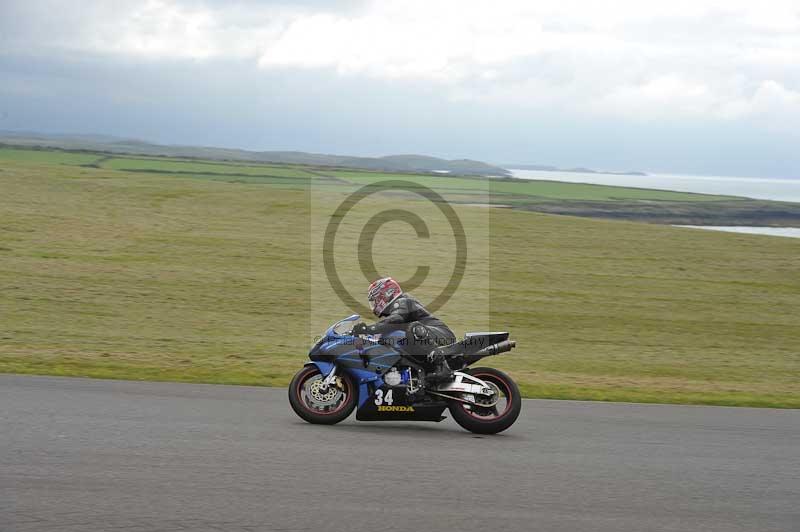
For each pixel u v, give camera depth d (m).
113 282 55.28
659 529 13.59
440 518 13.58
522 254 74.19
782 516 14.62
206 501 13.91
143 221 82.38
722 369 38.97
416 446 18.98
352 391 21.34
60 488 14.24
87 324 42.16
